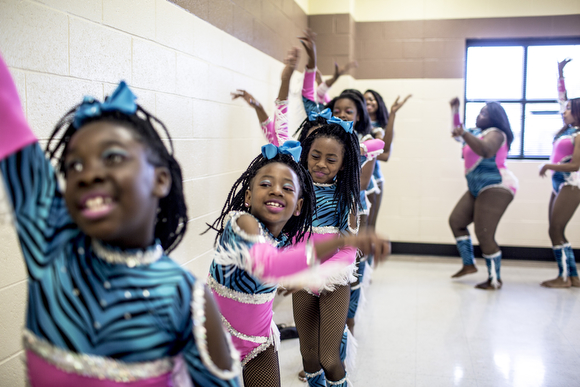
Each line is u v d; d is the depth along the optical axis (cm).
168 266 85
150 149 82
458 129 419
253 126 347
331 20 522
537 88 534
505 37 526
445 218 552
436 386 261
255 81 349
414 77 545
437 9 535
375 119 421
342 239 108
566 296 412
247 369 178
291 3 447
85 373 76
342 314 208
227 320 164
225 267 157
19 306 151
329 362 201
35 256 79
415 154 552
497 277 431
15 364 151
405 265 517
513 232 539
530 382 265
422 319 360
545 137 536
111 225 76
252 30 340
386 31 546
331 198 220
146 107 210
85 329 77
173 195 97
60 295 78
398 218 561
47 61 154
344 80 527
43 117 153
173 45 231
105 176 75
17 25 141
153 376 81
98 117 82
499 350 306
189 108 248
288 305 388
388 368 281
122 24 192
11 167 79
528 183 530
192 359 87
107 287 79
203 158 266
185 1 241
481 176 434
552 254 532
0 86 79
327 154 215
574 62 525
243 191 174
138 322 79
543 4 516
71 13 163
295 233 181
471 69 546
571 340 321
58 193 84
